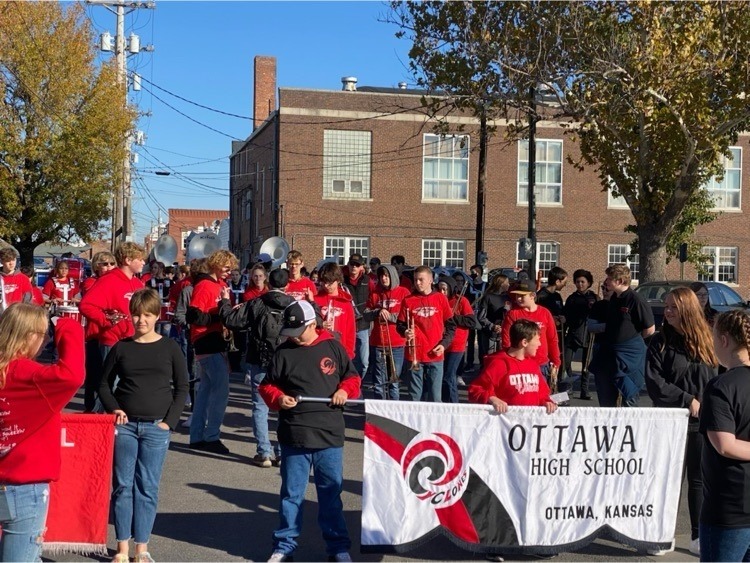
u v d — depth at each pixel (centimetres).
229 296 919
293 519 567
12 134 2988
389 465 567
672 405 609
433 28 1905
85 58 3128
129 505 565
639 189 1977
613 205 3931
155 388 564
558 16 1770
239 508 714
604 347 811
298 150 3734
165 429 568
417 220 3819
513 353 630
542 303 1333
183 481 800
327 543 571
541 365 866
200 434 927
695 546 613
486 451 576
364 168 3784
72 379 423
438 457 571
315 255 3756
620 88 1769
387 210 3797
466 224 3850
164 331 1400
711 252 3975
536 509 579
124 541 566
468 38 1842
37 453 423
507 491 577
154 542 623
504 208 3853
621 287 805
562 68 1806
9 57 2988
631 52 1683
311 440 560
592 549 624
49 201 3128
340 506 572
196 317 897
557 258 3894
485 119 2314
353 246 3791
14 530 422
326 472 568
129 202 3167
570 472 584
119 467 564
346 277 1303
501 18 1847
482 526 574
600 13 1753
